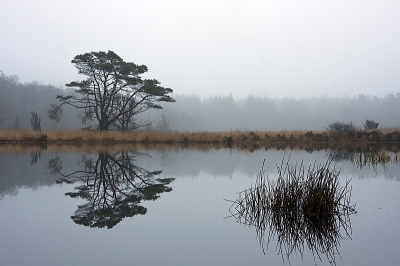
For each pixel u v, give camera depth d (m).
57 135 26.33
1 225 5.21
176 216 5.75
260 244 4.48
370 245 4.43
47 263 3.76
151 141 27.56
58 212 5.99
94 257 3.95
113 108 32.41
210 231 4.98
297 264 3.83
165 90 31.84
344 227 5.20
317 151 18.72
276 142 27.11
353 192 7.66
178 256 4.02
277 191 6.03
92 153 17.67
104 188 8.27
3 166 12.11
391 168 11.46
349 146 22.98
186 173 10.64
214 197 7.18
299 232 4.98
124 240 4.56
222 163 13.19
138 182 9.07
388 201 6.81
